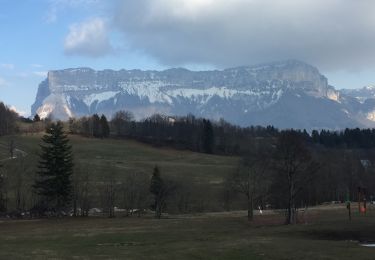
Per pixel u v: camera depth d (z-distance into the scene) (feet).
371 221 202.69
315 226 186.80
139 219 284.82
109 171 455.63
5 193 364.17
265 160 297.94
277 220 261.85
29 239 165.27
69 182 341.00
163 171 549.54
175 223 244.22
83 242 152.76
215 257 109.09
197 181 493.77
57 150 338.13
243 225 230.89
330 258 103.35
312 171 258.98
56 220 285.43
